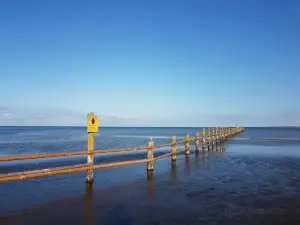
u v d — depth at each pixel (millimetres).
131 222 5316
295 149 21719
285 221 5359
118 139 41938
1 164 14711
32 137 45906
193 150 22016
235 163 13664
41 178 9695
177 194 7441
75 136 50906
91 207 6281
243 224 5195
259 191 7785
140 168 12148
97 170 11547
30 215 5738
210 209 6117
